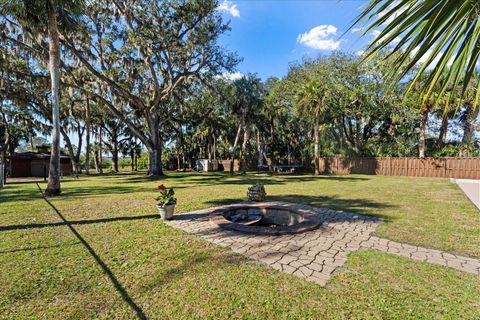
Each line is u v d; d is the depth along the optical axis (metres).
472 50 1.01
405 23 1.07
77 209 6.18
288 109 21.83
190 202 7.13
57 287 2.51
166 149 32.31
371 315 2.06
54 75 8.30
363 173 19.20
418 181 13.18
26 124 21.75
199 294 2.38
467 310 2.12
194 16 14.23
